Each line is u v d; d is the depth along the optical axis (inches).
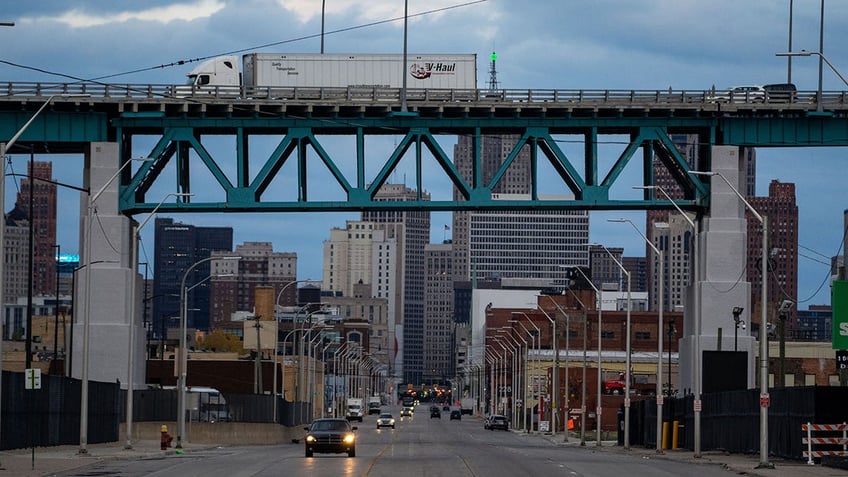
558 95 6063.0
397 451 4827.8
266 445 6446.9
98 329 5949.8
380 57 6077.8
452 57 6092.5
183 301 5216.5
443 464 3681.1
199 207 6048.2
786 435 4087.1
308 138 6053.2
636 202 6107.3
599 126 6112.2
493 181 6058.1
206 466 3540.8
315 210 6072.8
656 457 4616.1
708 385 5315.0
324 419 4274.1
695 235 5644.7
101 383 5123.0
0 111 5984.3
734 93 6082.7
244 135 6136.8
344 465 3592.5
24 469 3265.3
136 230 5295.3
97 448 4756.4
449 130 6166.3
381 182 6043.3
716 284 6038.4
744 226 6092.5
